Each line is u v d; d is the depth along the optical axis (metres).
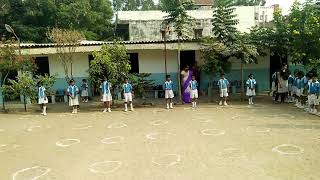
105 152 8.73
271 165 7.27
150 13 29.03
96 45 17.77
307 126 10.83
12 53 15.99
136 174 7.00
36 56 18.70
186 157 8.02
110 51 15.93
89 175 7.09
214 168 7.19
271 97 18.06
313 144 8.74
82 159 8.22
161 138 9.95
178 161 7.74
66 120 13.59
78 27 33.06
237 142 9.19
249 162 7.51
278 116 12.68
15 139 10.64
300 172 6.80
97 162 7.92
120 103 17.33
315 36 14.89
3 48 15.96
